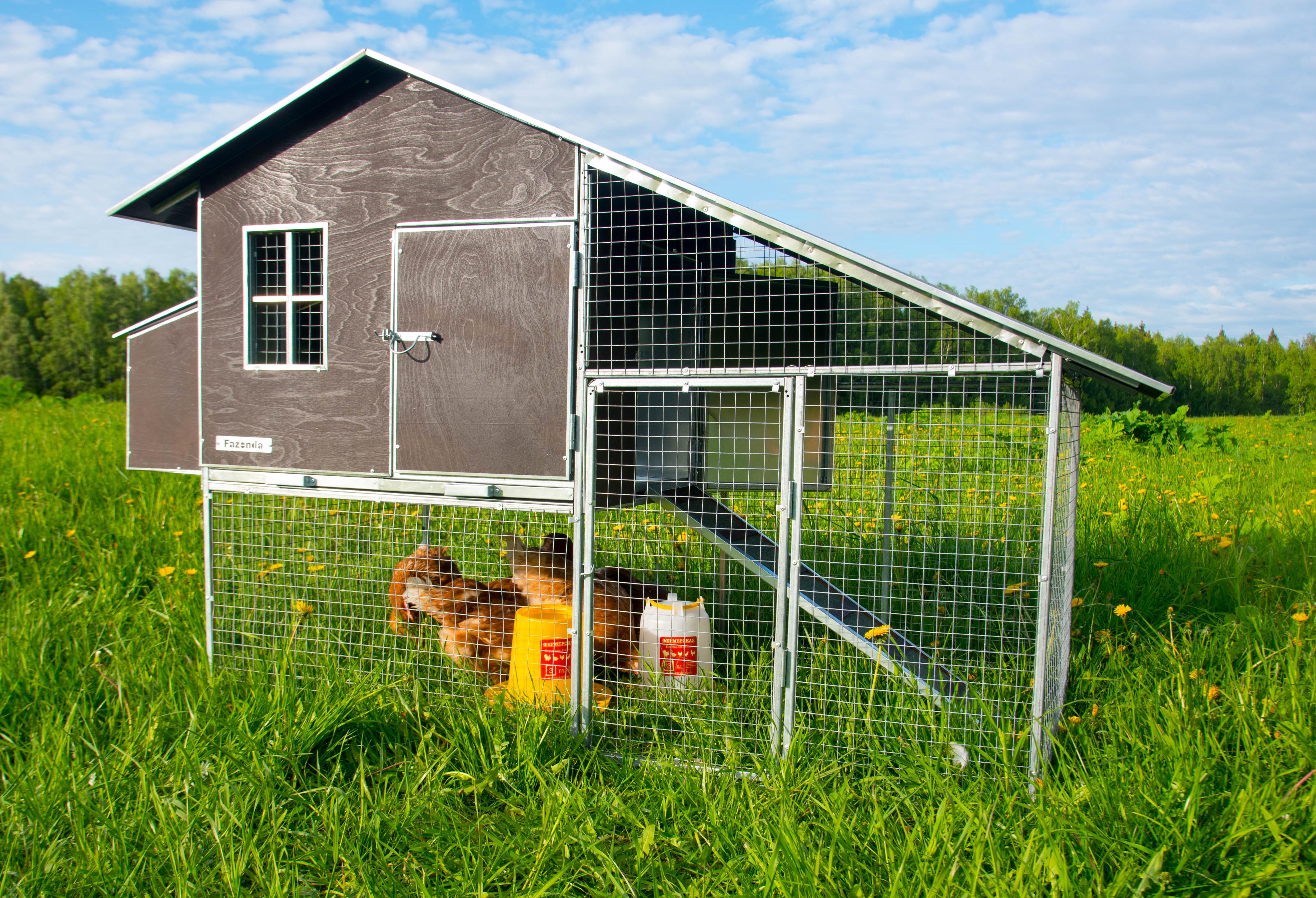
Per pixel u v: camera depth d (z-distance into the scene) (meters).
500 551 4.83
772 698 3.13
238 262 3.71
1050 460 2.82
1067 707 3.40
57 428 9.37
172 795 2.71
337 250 3.57
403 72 3.42
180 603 4.33
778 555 3.14
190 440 3.97
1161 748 2.75
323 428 3.63
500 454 3.42
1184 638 3.68
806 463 4.09
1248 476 7.97
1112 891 2.12
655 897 2.32
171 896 2.33
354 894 2.32
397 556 4.70
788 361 4.26
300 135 3.59
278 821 2.58
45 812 2.58
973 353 3.44
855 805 2.79
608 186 3.48
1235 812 2.37
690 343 4.28
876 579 4.54
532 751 2.97
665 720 3.42
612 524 4.51
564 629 3.57
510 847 2.52
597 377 3.28
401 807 2.76
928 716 3.06
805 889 2.18
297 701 3.22
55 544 5.26
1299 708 2.88
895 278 2.94
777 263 3.28
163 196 3.85
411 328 3.49
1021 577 3.41
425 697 3.53
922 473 3.69
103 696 3.57
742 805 2.72
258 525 5.30
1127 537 5.27
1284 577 4.55
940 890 2.17
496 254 3.37
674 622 3.57
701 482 4.04
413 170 3.46
